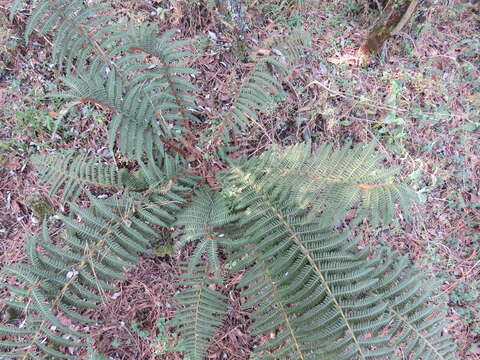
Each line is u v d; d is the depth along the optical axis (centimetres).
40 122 267
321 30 335
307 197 199
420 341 197
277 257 225
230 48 306
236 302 277
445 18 365
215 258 214
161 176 245
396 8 281
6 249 255
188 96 252
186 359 256
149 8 291
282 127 310
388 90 332
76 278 198
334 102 320
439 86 340
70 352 243
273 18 325
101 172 239
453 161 338
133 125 220
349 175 195
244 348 271
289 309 205
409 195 183
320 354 192
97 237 208
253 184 236
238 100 262
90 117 276
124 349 258
